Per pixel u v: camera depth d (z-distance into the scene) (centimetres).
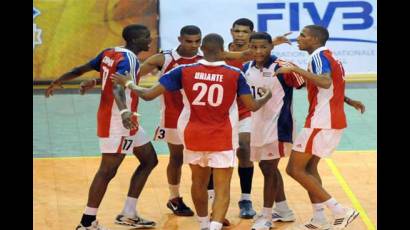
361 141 2969
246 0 3419
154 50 3412
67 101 3366
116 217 2319
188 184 2608
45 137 3011
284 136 2253
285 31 3434
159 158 2834
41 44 3378
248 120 2369
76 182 2617
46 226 2295
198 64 2059
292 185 2589
